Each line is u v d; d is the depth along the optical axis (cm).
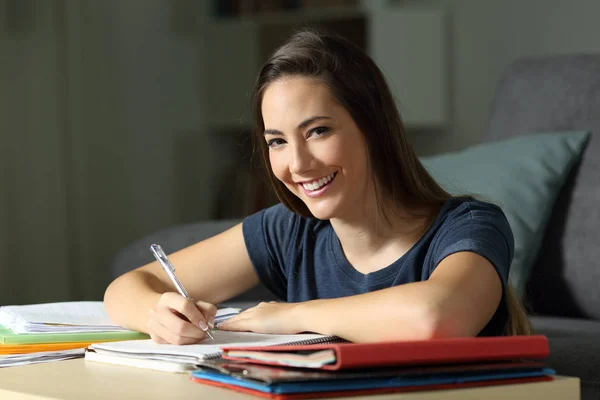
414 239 155
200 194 564
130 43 534
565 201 237
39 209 493
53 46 500
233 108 552
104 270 520
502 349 106
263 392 100
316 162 142
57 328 150
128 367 129
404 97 511
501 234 143
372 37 513
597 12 488
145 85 541
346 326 126
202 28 563
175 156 555
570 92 252
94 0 516
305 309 135
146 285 166
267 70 146
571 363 164
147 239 255
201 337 136
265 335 137
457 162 248
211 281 180
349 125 144
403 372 101
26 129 488
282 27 540
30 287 489
